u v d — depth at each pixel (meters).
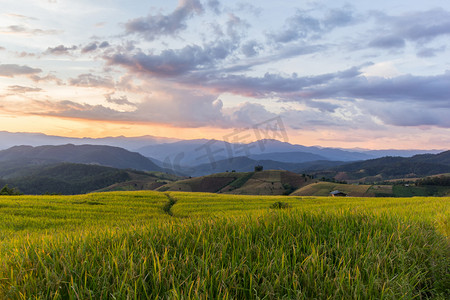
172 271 3.54
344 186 148.62
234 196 54.38
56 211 27.84
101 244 4.86
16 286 3.35
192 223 6.05
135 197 44.75
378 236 5.15
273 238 4.96
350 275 3.63
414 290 3.98
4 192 81.88
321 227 5.69
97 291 3.24
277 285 3.35
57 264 3.92
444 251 5.08
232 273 3.45
